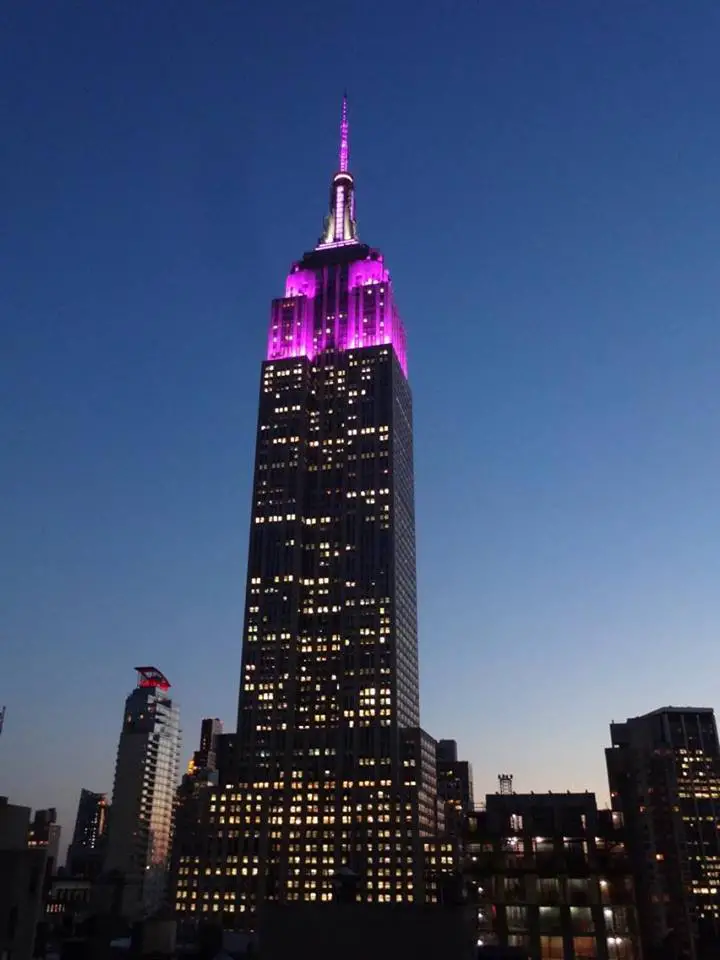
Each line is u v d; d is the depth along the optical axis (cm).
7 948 4584
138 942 6625
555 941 10669
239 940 8881
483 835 11506
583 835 11281
